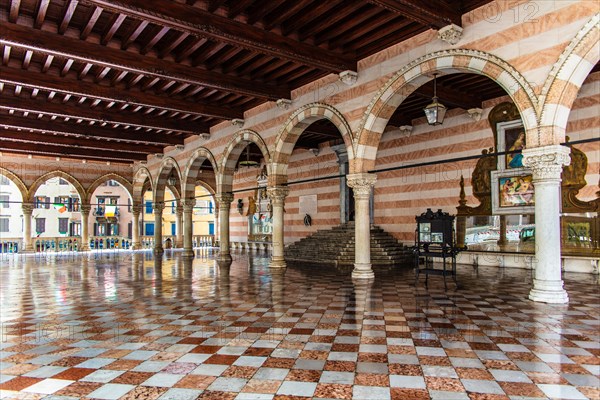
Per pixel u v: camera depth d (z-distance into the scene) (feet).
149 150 70.18
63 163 79.20
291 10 26.48
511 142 40.98
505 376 12.74
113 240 92.94
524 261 39.93
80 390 11.99
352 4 25.90
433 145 47.39
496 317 20.34
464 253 44.50
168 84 39.09
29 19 27.37
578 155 36.24
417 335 17.35
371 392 11.67
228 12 27.02
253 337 17.29
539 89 23.32
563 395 11.37
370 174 34.45
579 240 35.99
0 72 33.96
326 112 37.58
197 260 57.00
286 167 44.21
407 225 49.80
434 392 11.62
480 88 39.96
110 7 22.94
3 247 88.94
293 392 11.73
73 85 37.63
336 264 48.65
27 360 14.62
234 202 84.58
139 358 14.76
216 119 53.98
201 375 13.09
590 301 23.73
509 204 40.88
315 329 18.48
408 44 30.68
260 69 37.70
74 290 30.45
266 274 39.37
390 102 32.58
